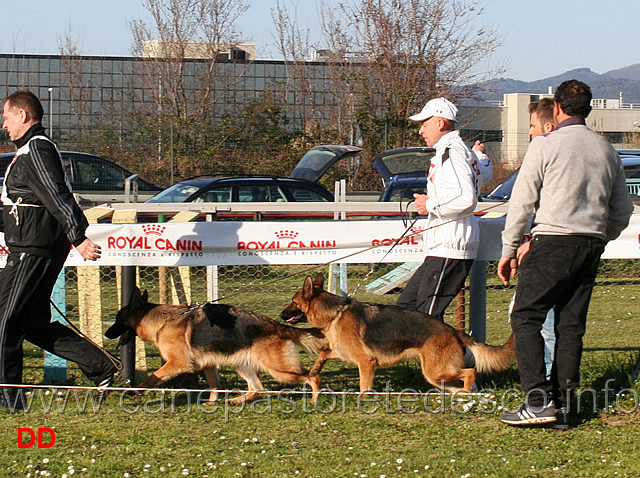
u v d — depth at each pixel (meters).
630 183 14.31
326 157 17.59
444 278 6.50
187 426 5.91
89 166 18.69
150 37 33.00
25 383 7.20
